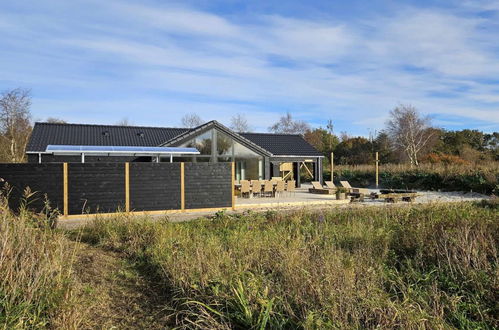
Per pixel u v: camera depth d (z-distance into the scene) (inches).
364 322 152.4
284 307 162.9
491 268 206.5
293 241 279.4
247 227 386.3
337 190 783.7
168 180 599.5
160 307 192.2
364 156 1812.3
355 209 514.3
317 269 198.8
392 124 1925.4
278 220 445.4
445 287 201.3
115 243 309.9
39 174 530.6
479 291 186.7
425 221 335.0
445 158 1413.6
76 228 404.2
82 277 225.0
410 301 174.1
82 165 550.3
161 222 406.9
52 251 206.5
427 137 1847.9
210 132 870.4
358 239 293.4
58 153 731.4
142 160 885.8
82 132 957.2
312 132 2400.3
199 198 618.8
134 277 235.5
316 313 155.6
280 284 189.2
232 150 888.3
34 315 153.3
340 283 177.0
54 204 536.7
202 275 206.4
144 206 584.7
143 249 296.2
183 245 280.4
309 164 1325.0
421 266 233.6
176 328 164.9
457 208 409.4
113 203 566.6
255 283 183.6
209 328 156.9
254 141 1115.3
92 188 555.8
